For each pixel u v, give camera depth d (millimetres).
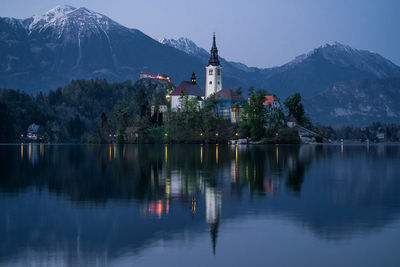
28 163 86000
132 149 170500
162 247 23938
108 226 28438
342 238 25469
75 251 23266
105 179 55375
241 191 44062
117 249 23547
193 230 27312
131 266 21062
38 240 25297
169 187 47156
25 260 21922
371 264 21125
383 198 40031
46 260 21938
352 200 38875
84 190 44906
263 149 161750
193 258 22094
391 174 63844
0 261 21812
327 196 41094
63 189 45688
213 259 21953
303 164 83188
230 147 189125
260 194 42219
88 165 80062
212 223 29219
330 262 21453
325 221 29797
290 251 23109
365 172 67312
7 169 71375
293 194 42344
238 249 23500
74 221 29953
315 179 56469
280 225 28688
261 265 21141
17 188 46625
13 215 32000
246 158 101000
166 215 31859
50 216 31562
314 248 23578
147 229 27625
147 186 47938
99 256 22453
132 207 35000
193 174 61656
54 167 75250
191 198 39625
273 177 57875
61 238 25672
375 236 25875
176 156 110625
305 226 28328
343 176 60688
